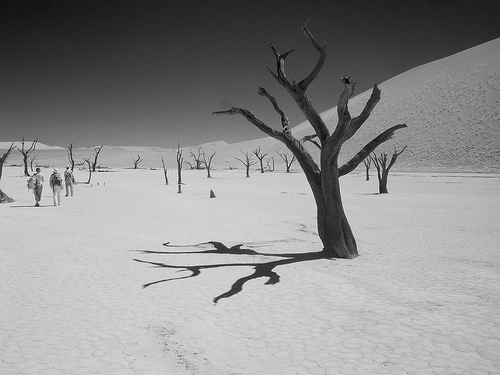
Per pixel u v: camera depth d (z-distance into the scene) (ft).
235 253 32.53
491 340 15.46
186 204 77.36
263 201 84.69
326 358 14.05
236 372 13.12
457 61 434.71
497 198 90.84
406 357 14.08
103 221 51.80
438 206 73.31
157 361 13.89
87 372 13.14
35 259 30.04
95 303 20.06
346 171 31.68
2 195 78.84
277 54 31.04
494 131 300.81
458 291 21.88
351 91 27.58
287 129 33.27
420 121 367.66
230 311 18.88
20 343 15.37
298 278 24.66
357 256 31.04
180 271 26.50
